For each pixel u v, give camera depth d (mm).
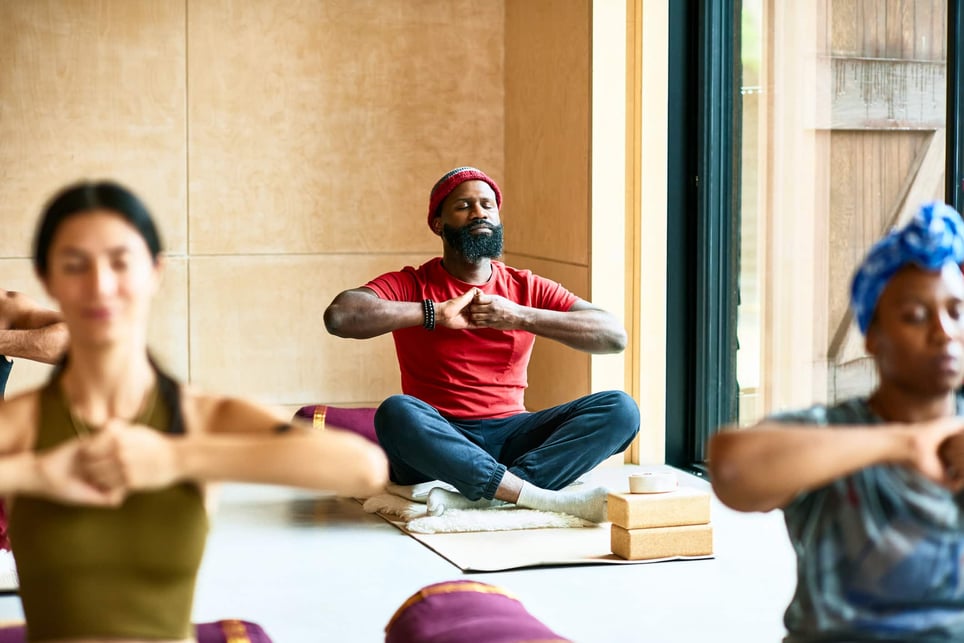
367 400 6812
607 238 5707
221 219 6566
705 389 5734
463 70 6750
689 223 5789
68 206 1606
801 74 4891
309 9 6570
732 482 1742
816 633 1826
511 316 4664
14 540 1690
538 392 6457
